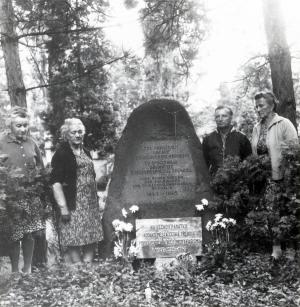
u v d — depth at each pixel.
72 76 5.65
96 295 3.01
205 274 3.44
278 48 4.71
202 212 4.00
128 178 4.05
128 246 3.95
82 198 3.61
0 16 4.93
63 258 3.78
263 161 3.70
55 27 5.15
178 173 4.04
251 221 3.73
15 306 2.92
